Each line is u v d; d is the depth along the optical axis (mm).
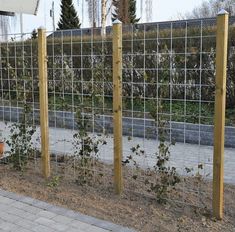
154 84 4723
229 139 7305
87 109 4961
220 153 3709
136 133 8180
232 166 6066
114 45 4238
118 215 3977
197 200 4293
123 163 5023
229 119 8602
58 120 9109
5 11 6766
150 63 8078
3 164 5918
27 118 5621
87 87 5723
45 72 5027
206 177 5164
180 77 8930
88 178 4945
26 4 7004
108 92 5688
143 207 4164
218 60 3586
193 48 7965
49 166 5230
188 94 9242
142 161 6199
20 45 6836
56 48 9398
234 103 9422
